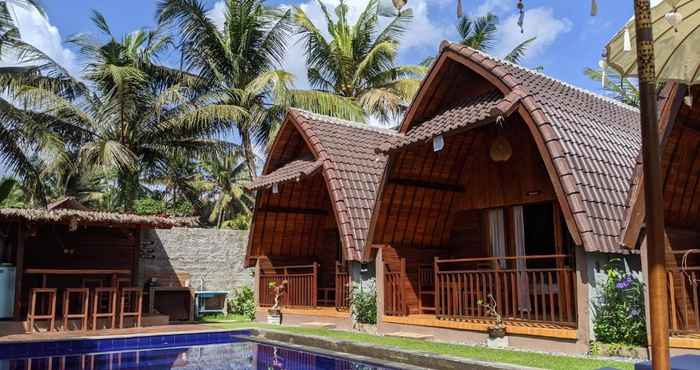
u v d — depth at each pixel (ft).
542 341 32.63
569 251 39.19
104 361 38.73
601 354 29.81
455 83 41.06
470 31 105.50
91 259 58.85
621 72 21.88
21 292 53.42
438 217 47.85
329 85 103.04
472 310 37.81
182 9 88.07
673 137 31.68
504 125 43.70
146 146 80.94
